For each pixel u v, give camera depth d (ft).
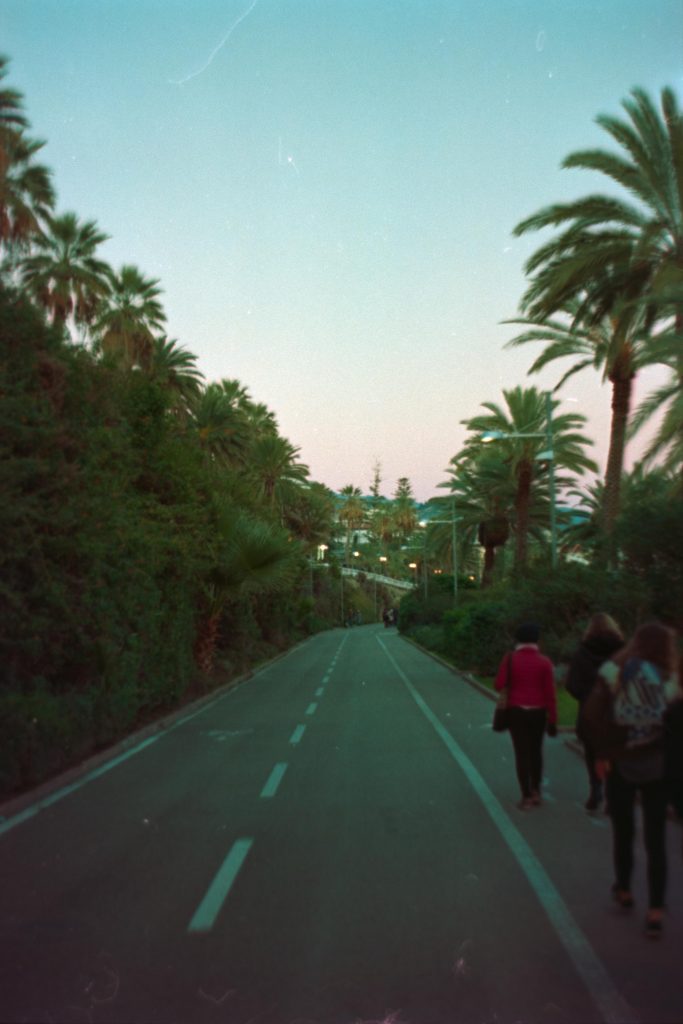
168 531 63.41
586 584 70.03
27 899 19.57
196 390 149.89
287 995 14.03
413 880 20.51
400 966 15.17
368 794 31.35
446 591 216.13
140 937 16.84
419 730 49.14
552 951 15.79
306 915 18.03
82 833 26.27
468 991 14.11
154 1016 13.34
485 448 135.54
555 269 71.10
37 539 37.01
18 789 32.42
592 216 68.33
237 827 26.55
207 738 48.44
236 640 102.22
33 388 40.01
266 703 68.69
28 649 36.52
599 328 82.02
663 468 60.23
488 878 20.59
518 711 28.43
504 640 84.84
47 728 34.30
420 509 551.18
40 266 114.52
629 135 64.64
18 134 88.28
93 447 44.70
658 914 16.37
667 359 59.16
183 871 21.74
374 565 506.48
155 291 137.90
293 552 84.58
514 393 123.13
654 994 13.92
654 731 16.89
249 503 100.53
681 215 65.00
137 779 35.88
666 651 17.19
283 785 33.55
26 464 35.60
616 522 63.21
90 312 121.70
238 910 18.43
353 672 102.99
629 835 18.21
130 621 52.37
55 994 14.21
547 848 23.43
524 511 124.77
